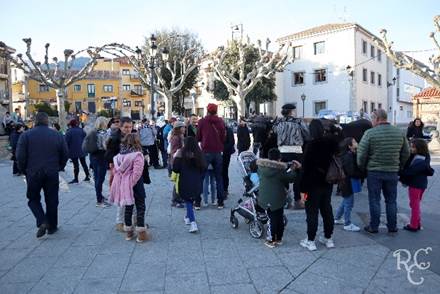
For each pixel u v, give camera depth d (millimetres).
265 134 8164
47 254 5074
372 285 4098
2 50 23766
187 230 6070
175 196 7531
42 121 5852
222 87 38938
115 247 5312
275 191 5125
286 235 5742
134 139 5535
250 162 6605
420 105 28531
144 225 5516
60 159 6012
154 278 4301
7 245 5449
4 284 4203
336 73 39562
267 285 4109
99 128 7793
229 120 35969
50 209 5867
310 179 5031
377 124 5668
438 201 7805
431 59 19906
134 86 69000
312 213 5090
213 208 7492
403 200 7926
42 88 61000
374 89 42625
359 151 5660
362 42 40156
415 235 5684
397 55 20875
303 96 38969
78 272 4488
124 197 5402
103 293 3967
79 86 63125
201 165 5887
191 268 4562
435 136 18250
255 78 27828
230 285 4113
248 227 6207
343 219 6352
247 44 35375
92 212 7277
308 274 4371
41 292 4008
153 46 20109
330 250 5098
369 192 5746
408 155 5672
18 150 5621
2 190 9805
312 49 41094
